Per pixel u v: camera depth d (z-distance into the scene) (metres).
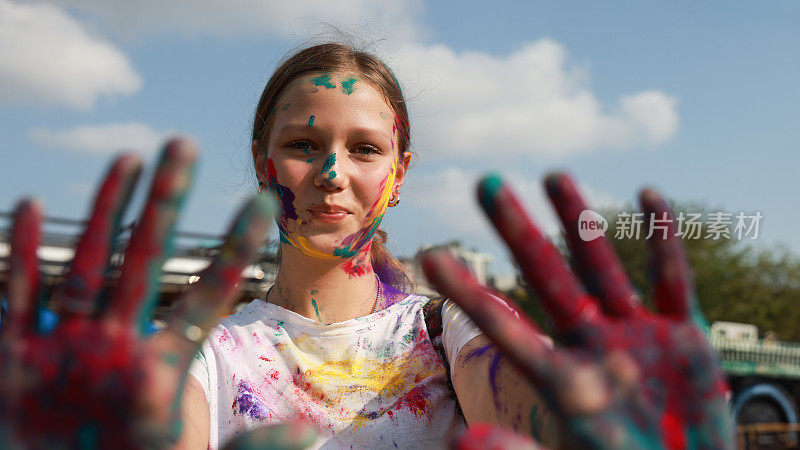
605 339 0.79
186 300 0.76
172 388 0.72
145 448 0.69
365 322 1.66
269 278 2.10
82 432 0.69
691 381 0.78
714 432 0.76
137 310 0.73
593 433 0.69
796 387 11.07
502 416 1.04
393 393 1.54
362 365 1.58
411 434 1.49
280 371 1.55
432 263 0.75
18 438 0.69
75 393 0.69
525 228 0.80
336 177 1.62
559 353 0.75
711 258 19.03
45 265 4.39
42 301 0.76
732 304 19.45
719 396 0.79
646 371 0.78
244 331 1.62
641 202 0.86
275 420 1.47
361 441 1.47
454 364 1.46
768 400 10.82
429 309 1.70
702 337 0.81
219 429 1.49
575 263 0.86
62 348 0.71
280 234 1.74
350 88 1.68
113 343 0.71
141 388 0.69
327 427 1.48
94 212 0.76
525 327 0.73
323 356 1.59
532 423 0.92
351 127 1.64
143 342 0.73
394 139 1.77
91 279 0.74
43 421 0.69
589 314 0.80
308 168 1.65
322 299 1.70
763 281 20.83
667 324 0.81
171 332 0.75
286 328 1.63
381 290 1.81
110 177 0.76
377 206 1.68
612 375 0.74
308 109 1.65
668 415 0.76
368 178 1.66
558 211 0.86
